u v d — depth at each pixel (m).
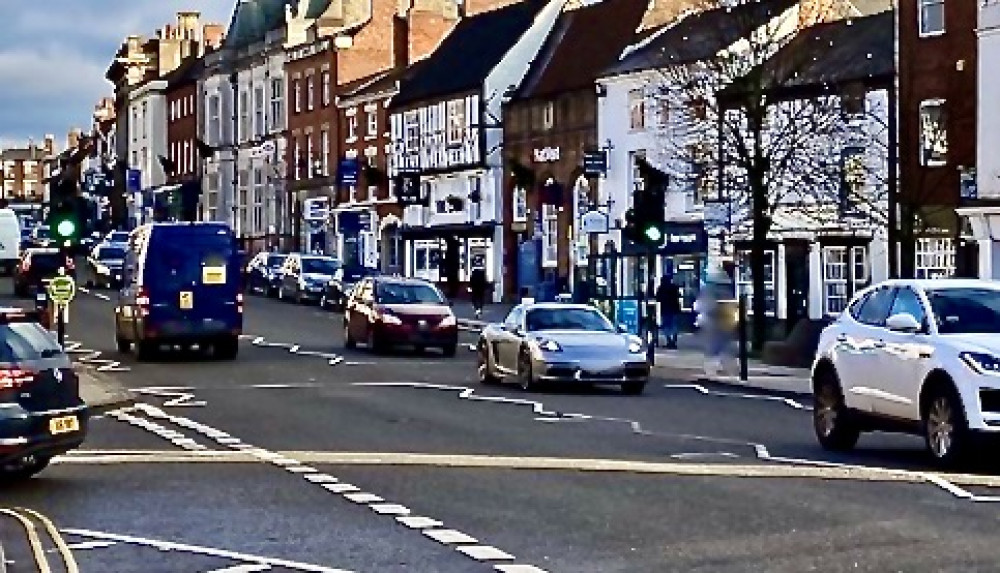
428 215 82.88
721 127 47.56
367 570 12.87
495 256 76.62
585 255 66.06
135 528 15.30
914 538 14.08
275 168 104.38
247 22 114.75
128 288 43.25
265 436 24.00
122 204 138.75
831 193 50.25
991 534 14.30
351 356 43.91
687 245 52.84
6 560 13.59
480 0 92.31
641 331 46.94
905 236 45.47
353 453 21.53
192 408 28.92
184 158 125.00
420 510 16.17
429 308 45.16
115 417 27.25
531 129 73.62
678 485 17.88
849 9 60.31
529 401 30.31
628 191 65.69
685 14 67.56
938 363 19.58
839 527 14.74
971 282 21.25
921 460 20.77
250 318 63.31
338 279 69.00
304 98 100.44
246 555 13.69
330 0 101.81
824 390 22.41
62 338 34.47
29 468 18.84
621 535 14.43
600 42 72.25
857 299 22.59
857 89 52.84
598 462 20.25
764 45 49.12
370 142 90.69
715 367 39.47
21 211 153.38
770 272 55.97
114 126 154.12
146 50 144.12
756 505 16.23
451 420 26.39
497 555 13.45
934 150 51.19
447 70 82.94
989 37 48.62
